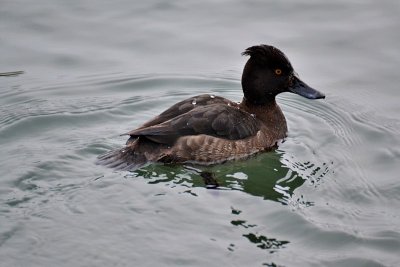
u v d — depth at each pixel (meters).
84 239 12.70
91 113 17.59
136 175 14.71
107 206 13.70
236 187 14.74
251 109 16.88
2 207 13.55
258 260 12.27
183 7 21.95
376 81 18.91
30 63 19.58
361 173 15.34
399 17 21.17
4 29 20.73
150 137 15.02
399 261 12.38
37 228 12.94
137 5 22.00
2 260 12.07
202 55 19.97
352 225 13.38
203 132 15.37
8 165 14.95
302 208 13.90
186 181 14.83
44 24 21.00
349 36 20.44
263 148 16.19
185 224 13.23
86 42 20.41
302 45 20.09
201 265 12.10
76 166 15.05
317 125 17.62
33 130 16.84
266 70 16.59
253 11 21.77
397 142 16.56
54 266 11.97
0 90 18.42
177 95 18.66
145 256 12.30
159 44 20.39
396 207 14.10
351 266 12.22
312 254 12.51
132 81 19.02
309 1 22.05
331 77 19.05
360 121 17.56
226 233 12.99
